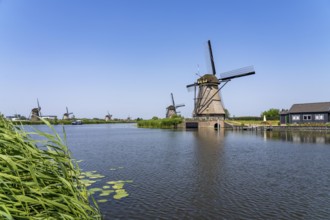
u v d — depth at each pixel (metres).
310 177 14.76
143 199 10.93
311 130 54.12
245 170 16.75
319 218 8.89
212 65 65.31
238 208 9.91
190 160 20.81
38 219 2.57
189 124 73.56
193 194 11.66
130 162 20.16
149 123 95.25
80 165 18.95
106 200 10.70
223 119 67.12
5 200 2.40
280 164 18.78
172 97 99.56
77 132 70.62
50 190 2.73
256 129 58.19
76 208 2.97
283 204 10.29
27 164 2.74
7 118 3.26
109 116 197.12
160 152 25.91
